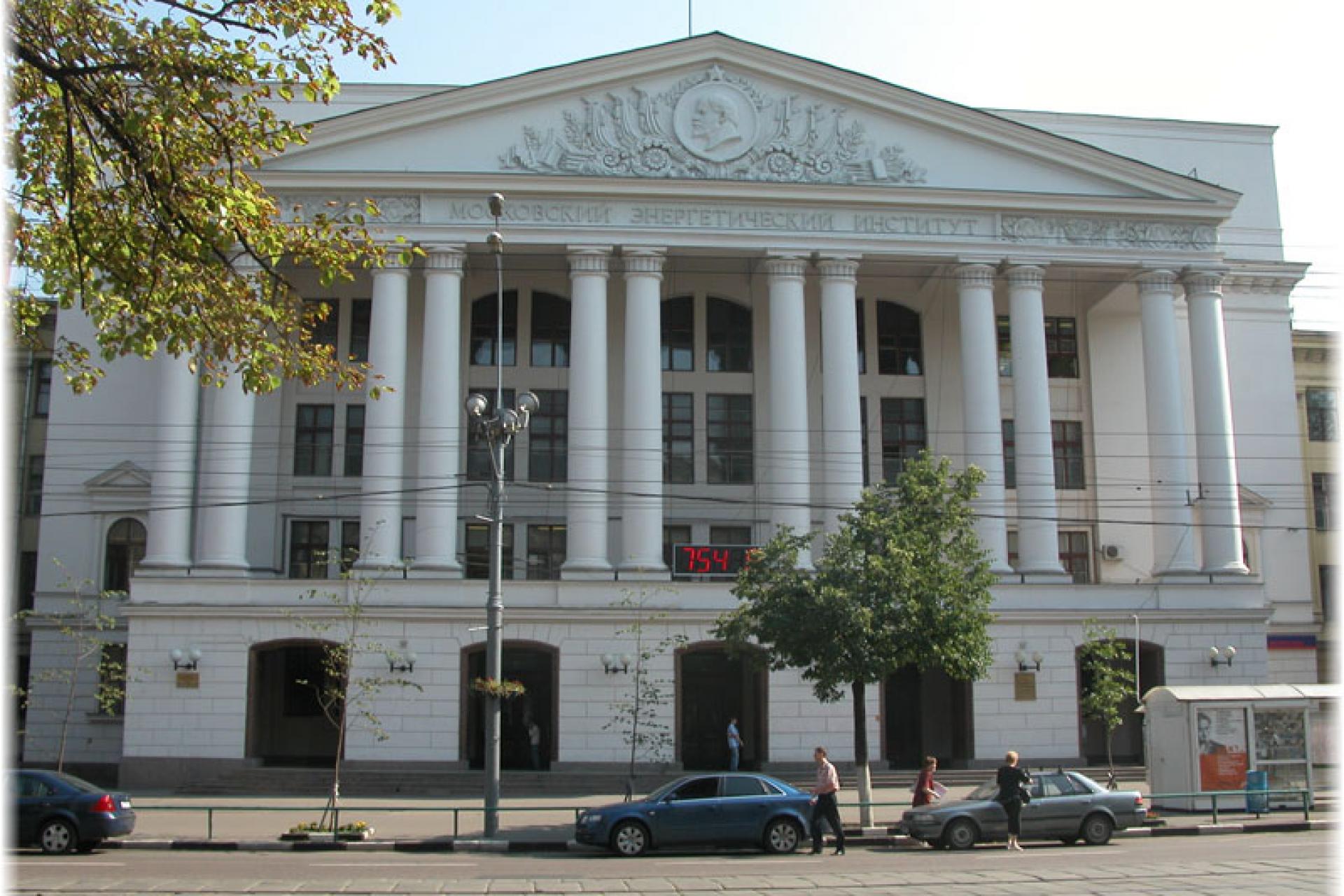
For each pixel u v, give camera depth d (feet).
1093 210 130.62
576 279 125.70
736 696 127.95
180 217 46.16
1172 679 124.06
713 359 141.28
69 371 51.93
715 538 136.46
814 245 127.54
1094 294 144.97
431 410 122.42
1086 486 143.54
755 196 126.93
